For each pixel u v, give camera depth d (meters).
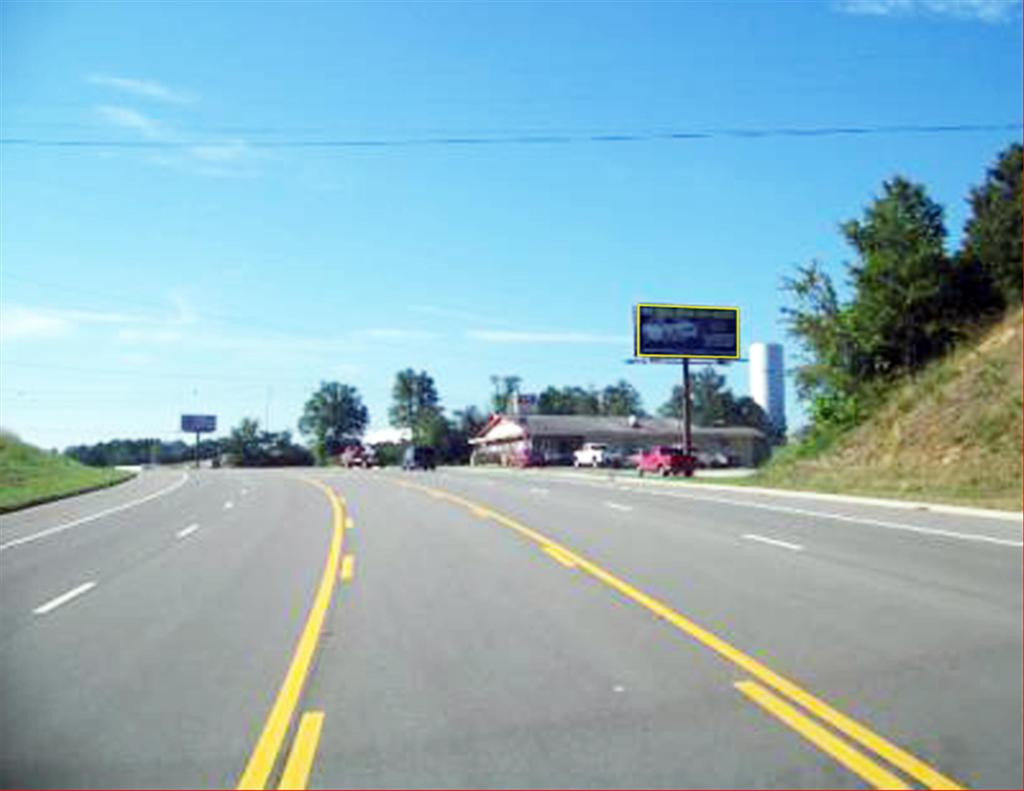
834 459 50.25
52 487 49.50
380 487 50.19
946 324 54.09
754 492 44.38
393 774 8.09
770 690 10.46
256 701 10.34
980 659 11.81
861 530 26.53
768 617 14.44
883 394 53.66
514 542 24.16
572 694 10.38
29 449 73.19
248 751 8.73
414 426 164.50
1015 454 40.78
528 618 14.50
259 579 18.89
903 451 46.28
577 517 31.02
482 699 10.24
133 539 26.91
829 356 57.81
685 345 75.50
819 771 8.03
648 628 13.70
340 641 13.16
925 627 13.70
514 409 136.62
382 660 12.04
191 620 14.87
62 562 22.14
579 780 7.87
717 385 184.38
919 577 18.17
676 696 10.26
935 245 55.66
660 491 45.28
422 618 14.62
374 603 15.96
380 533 26.80
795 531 26.38
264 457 144.75
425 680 11.05
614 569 19.36
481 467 94.56
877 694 10.30
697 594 16.44
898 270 54.91
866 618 14.34
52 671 11.77
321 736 9.11
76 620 15.05
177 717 9.79
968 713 9.62
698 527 27.61
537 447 117.88
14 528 30.94
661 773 8.01
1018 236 53.38
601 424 124.50
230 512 35.81
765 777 7.89
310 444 197.75
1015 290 52.94
